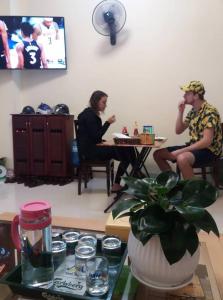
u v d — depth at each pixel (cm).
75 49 398
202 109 300
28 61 390
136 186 89
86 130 311
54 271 97
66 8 391
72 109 413
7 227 126
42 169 386
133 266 91
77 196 329
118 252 106
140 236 81
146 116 396
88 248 104
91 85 403
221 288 94
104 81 399
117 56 391
